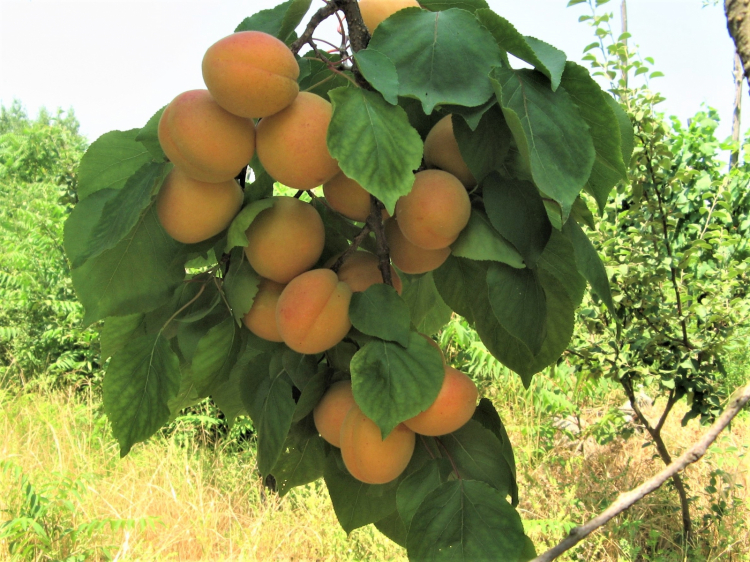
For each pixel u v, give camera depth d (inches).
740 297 176.2
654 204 167.9
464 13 47.4
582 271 51.9
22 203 445.7
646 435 218.4
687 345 163.9
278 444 50.3
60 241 311.9
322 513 185.3
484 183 48.8
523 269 49.7
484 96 44.3
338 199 52.8
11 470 184.4
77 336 287.7
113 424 53.3
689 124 244.2
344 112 44.4
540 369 57.7
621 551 155.6
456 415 48.8
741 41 43.0
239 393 62.4
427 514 48.3
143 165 52.5
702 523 170.6
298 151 45.8
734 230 225.0
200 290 55.2
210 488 199.3
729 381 233.1
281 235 50.3
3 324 318.0
